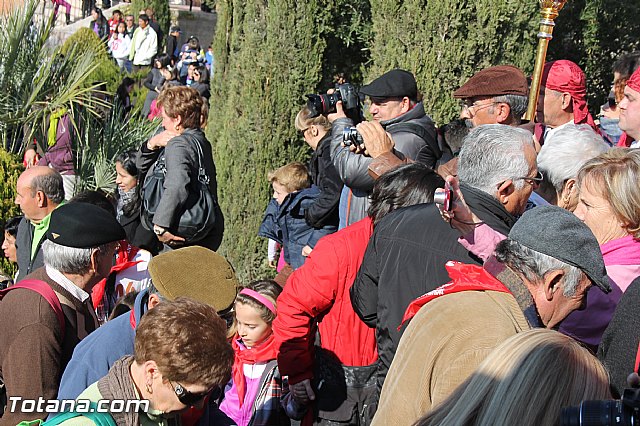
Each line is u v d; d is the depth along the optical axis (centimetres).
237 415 360
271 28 668
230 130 726
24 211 434
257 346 363
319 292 317
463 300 202
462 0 523
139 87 1332
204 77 1420
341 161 361
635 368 219
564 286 205
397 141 402
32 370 292
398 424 199
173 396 223
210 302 284
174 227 473
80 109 767
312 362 330
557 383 155
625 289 259
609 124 459
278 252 636
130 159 509
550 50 697
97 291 441
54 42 863
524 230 209
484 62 533
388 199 290
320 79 671
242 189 709
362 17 664
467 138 254
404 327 221
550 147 327
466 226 243
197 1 2234
